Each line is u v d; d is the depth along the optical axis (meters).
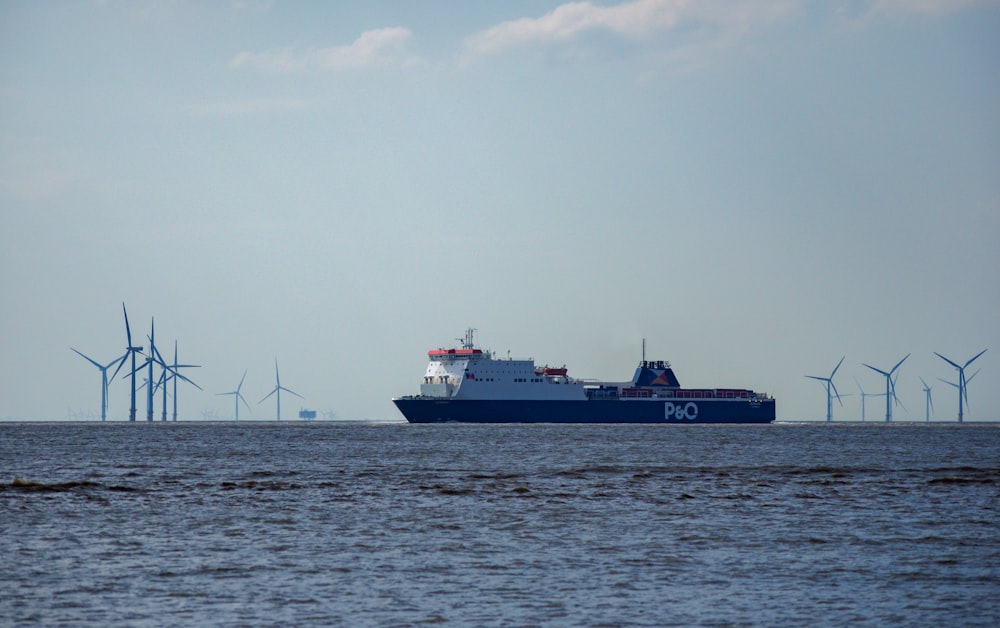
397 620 197.75
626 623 196.38
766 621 198.12
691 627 193.75
